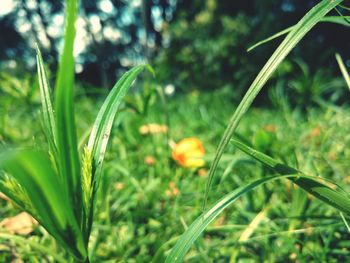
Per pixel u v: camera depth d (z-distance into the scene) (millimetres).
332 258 285
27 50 6691
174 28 2752
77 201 155
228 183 441
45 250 223
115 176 483
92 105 1224
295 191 296
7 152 92
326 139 535
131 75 193
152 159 564
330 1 149
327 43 2629
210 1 2730
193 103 1480
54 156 157
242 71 2508
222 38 2541
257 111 1459
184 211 398
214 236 345
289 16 2609
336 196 168
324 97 1068
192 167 502
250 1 3043
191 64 2609
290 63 1598
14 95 679
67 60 129
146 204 413
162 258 220
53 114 170
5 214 370
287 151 511
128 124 685
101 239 328
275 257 290
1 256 281
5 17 6660
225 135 148
